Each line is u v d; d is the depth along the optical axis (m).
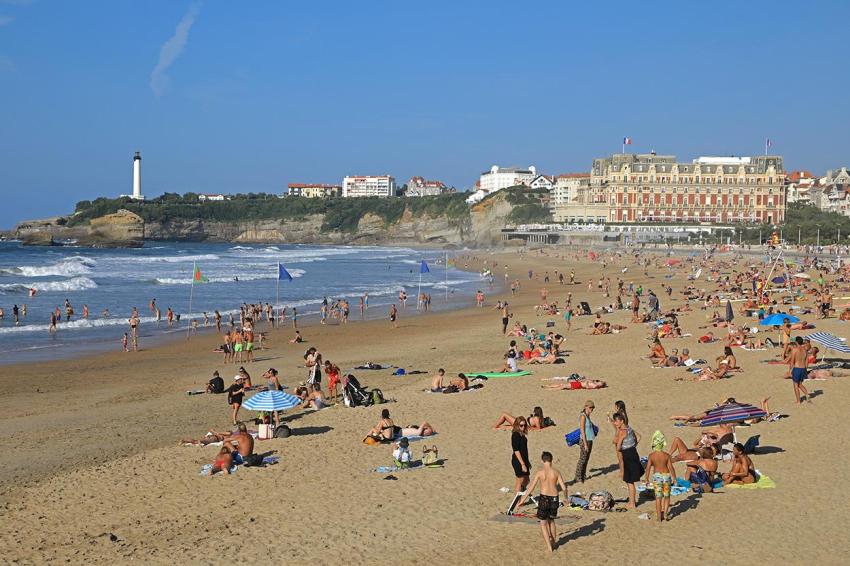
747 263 120.62
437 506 17.20
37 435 24.69
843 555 13.84
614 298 76.44
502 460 20.64
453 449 21.89
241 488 18.83
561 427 23.95
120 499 18.19
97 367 39.19
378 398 28.08
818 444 20.94
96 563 14.57
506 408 26.88
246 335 41.84
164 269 123.88
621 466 16.67
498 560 14.19
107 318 60.16
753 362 34.06
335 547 15.05
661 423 24.02
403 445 20.31
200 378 35.78
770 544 14.41
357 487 18.70
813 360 32.03
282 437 23.62
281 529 16.08
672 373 32.38
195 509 17.42
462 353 41.94
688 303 64.62
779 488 17.48
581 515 16.27
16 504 17.94
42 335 50.81
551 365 35.47
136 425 26.09
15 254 179.38
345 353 43.19
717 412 22.17
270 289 89.94
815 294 63.16
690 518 15.89
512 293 86.06
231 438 21.59
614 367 34.41
